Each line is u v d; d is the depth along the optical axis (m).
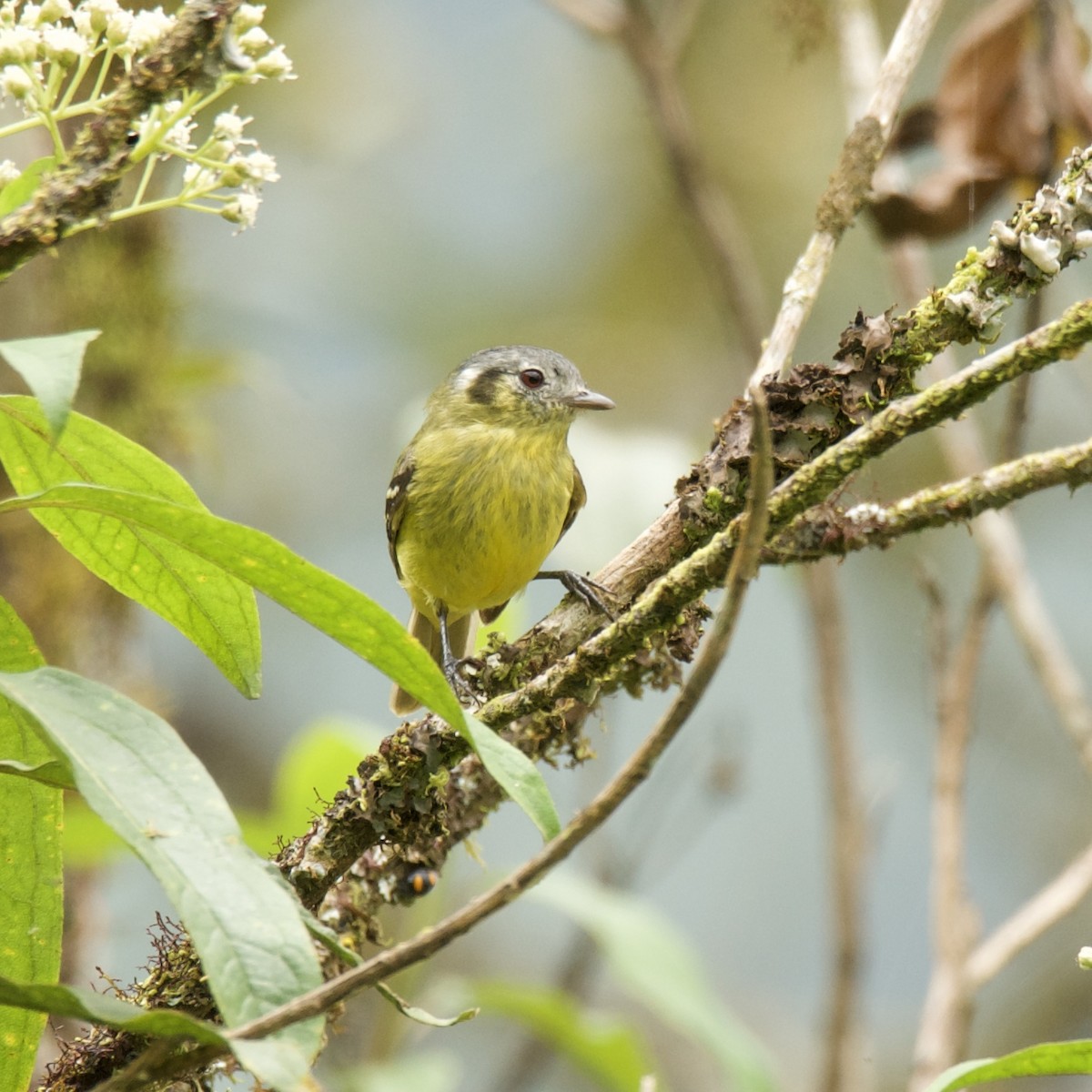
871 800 10.16
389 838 5.39
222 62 4.54
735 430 5.94
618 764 15.98
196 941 3.61
